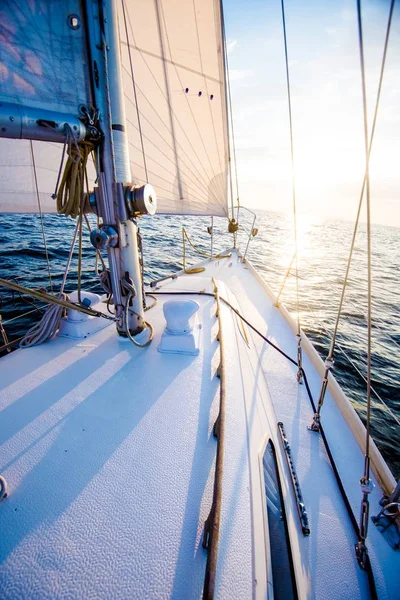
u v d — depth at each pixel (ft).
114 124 5.35
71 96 4.82
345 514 4.91
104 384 5.49
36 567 2.79
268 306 13.35
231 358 6.21
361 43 3.65
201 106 13.23
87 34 4.75
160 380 5.58
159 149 13.15
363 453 6.13
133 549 2.95
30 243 34.96
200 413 4.80
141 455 4.04
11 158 8.23
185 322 6.50
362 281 45.96
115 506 3.37
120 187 5.43
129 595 2.60
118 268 6.23
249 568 2.94
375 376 18.47
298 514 4.69
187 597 2.60
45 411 4.83
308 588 3.81
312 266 53.78
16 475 3.76
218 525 2.97
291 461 5.58
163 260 35.63
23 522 3.20
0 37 4.11
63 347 6.79
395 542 4.55
